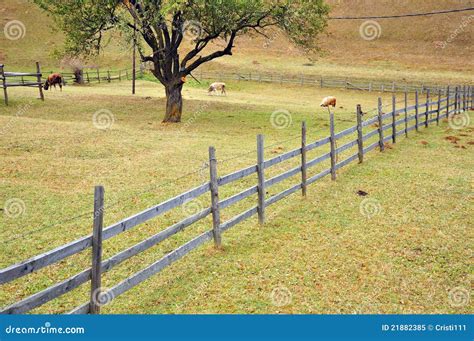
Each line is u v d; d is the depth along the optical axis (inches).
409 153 740.7
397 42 4087.1
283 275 322.3
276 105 1465.3
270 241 383.9
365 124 683.4
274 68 2938.0
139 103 1349.7
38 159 647.8
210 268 330.6
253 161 671.8
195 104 1373.0
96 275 243.4
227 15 999.6
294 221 432.8
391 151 751.7
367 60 3437.5
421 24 4284.0
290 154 468.1
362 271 331.3
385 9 4611.2
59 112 1152.8
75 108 1214.9
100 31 1040.8
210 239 353.1
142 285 304.7
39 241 378.3
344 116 1221.7
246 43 3764.8
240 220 392.2
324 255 357.1
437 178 589.6
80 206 467.5
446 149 774.5
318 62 3312.0
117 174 592.1
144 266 333.1
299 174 606.9
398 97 1994.3
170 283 308.2
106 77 2230.6
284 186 545.3
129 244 374.6
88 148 725.3
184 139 847.1
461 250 370.6
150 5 988.6
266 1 1047.0
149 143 791.1
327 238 392.5
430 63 3331.7
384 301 290.7
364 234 402.6
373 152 743.1
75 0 997.2
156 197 498.3
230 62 3085.6
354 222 432.5
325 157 553.9
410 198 507.2
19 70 2556.6
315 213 456.1
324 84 2346.2
